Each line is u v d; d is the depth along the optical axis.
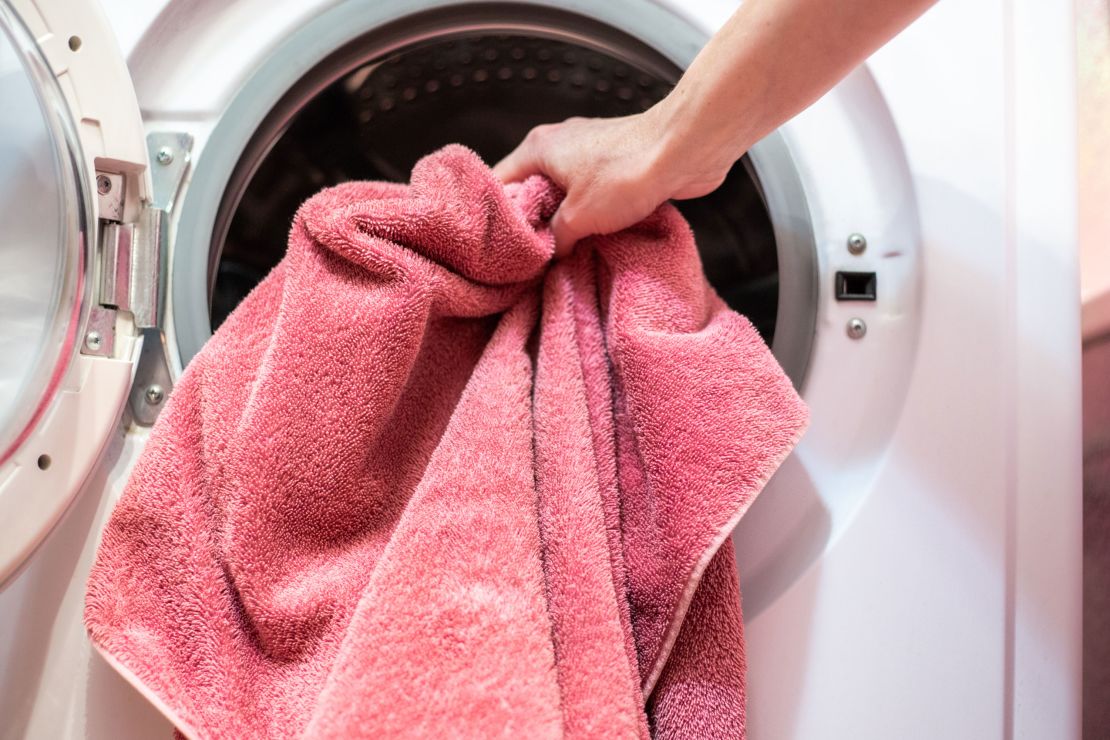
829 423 0.53
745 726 0.46
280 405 0.43
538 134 0.53
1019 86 0.53
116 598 0.42
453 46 0.61
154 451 0.44
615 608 0.42
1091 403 0.68
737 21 0.40
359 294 0.45
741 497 0.43
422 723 0.36
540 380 0.47
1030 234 0.52
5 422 0.43
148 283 0.50
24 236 0.46
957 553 0.50
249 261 0.63
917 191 0.53
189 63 0.55
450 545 0.41
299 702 0.42
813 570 0.50
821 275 0.54
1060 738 0.48
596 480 0.45
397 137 0.69
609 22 0.56
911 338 0.53
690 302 0.49
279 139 0.58
